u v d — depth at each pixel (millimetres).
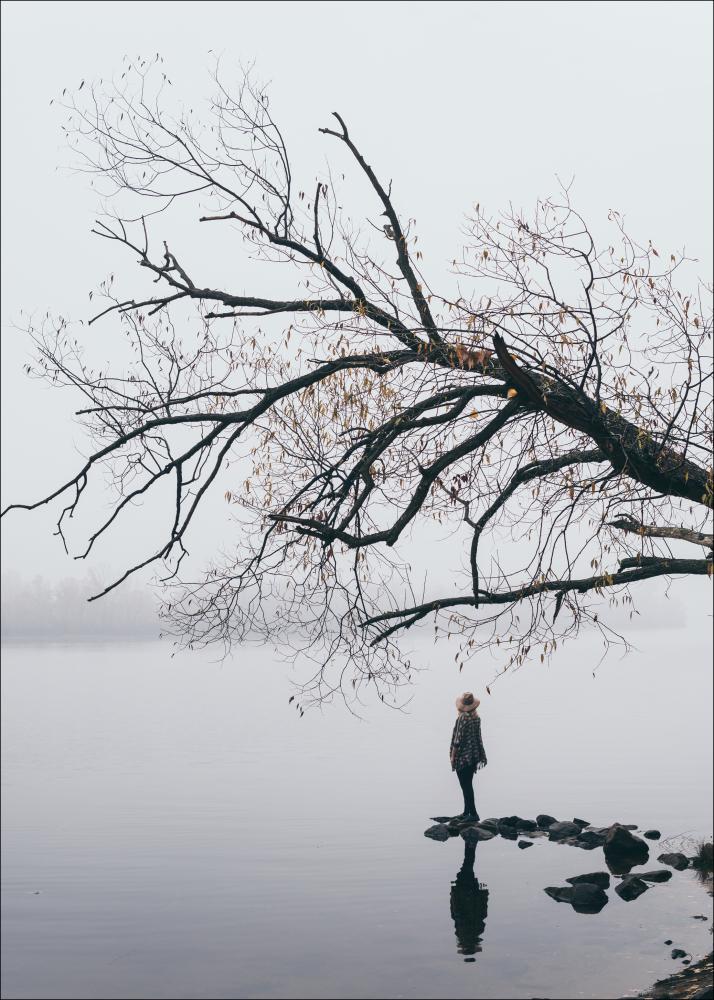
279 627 10422
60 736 32594
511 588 9938
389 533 9609
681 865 13594
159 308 10453
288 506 10484
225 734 33188
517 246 8492
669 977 8961
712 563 9203
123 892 12531
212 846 15250
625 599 9828
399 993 8703
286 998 8648
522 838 15820
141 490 10352
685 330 8602
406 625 10570
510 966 9406
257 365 10625
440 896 12109
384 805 18922
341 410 10375
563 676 63812
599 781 21688
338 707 44250
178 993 8828
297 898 12117
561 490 9555
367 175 9930
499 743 28969
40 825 17031
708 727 33094
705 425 8969
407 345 9883
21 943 10445
